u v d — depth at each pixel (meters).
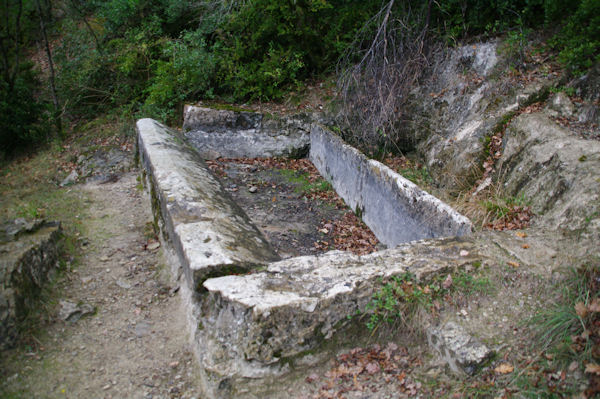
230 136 7.61
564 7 5.89
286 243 5.07
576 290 2.91
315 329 2.77
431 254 3.29
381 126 6.86
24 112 8.02
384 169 5.10
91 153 7.41
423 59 6.95
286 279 3.00
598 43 5.18
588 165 3.93
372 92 7.10
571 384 2.38
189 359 3.11
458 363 2.64
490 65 6.18
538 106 5.41
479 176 5.28
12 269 3.27
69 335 3.33
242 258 3.33
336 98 7.75
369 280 2.94
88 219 5.25
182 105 7.87
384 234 5.17
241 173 7.14
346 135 7.53
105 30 9.38
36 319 3.34
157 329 3.45
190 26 9.18
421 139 6.79
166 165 5.01
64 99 8.79
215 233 3.63
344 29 8.09
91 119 8.75
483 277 3.08
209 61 7.96
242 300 2.75
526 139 4.93
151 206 5.32
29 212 5.26
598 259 3.06
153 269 4.24
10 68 10.05
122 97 8.59
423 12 7.09
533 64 5.88
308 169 7.55
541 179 4.29
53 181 6.80
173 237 3.87
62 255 4.25
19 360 3.02
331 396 2.64
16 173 7.23
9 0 11.45
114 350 3.23
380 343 2.92
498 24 6.45
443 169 5.78
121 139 7.73
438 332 2.83
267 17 8.22
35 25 11.82
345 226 5.65
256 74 8.00
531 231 3.68
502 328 2.79
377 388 2.66
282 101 8.15
